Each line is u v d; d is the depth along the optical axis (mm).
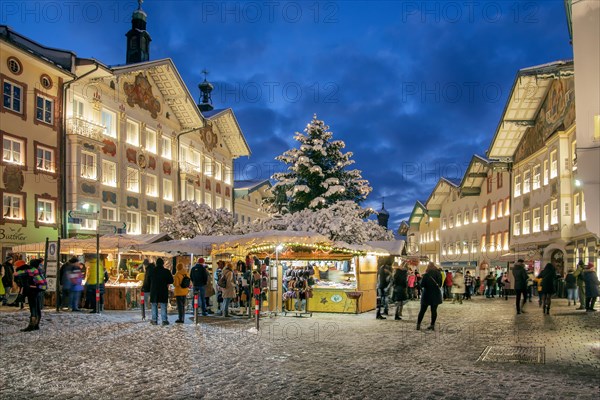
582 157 11703
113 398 7516
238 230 33031
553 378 8727
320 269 23312
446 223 71062
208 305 20469
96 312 19359
